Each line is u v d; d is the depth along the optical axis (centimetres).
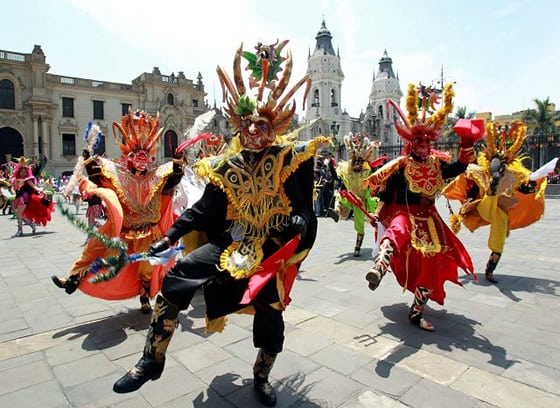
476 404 253
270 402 252
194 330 377
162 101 4266
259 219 262
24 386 279
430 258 375
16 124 3719
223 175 264
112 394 269
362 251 771
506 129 534
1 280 562
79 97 3994
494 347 336
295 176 270
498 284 527
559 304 446
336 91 5328
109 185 405
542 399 258
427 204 391
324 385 278
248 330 377
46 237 983
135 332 376
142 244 407
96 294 398
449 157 392
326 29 5362
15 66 3694
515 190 567
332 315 416
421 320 381
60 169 3912
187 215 259
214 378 288
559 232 998
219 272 245
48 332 376
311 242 271
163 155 4250
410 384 278
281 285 250
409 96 392
